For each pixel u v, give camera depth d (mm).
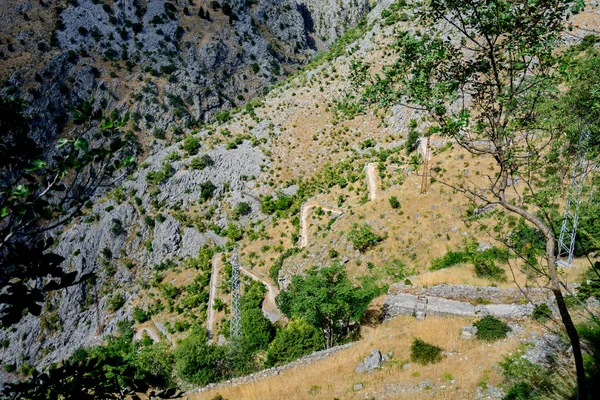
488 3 9266
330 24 187125
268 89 145750
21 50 121312
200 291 74750
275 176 93250
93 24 136375
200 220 92062
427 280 32688
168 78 133625
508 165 10664
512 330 23703
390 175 66500
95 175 6379
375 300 35719
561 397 14234
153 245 91312
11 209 5805
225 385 25172
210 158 99312
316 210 73875
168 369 39875
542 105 11734
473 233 45781
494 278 31078
